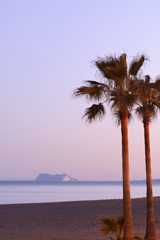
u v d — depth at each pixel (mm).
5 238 28656
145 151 25578
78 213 48469
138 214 47531
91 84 22781
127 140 22453
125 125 22500
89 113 22938
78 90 22641
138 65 22906
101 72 22625
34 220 40656
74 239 28219
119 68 22359
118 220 22391
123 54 22719
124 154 22375
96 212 49938
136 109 24938
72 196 134250
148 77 23531
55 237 29188
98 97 22641
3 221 39625
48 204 62312
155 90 23781
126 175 22203
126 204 22094
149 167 25547
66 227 35062
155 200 72000
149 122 25469
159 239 27109
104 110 22891
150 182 25531
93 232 31766
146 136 25500
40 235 30266
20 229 33688
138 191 194000
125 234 21969
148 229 25297
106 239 28125
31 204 62406
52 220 40562
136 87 22875
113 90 22719
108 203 64375
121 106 22312
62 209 53562
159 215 47125
